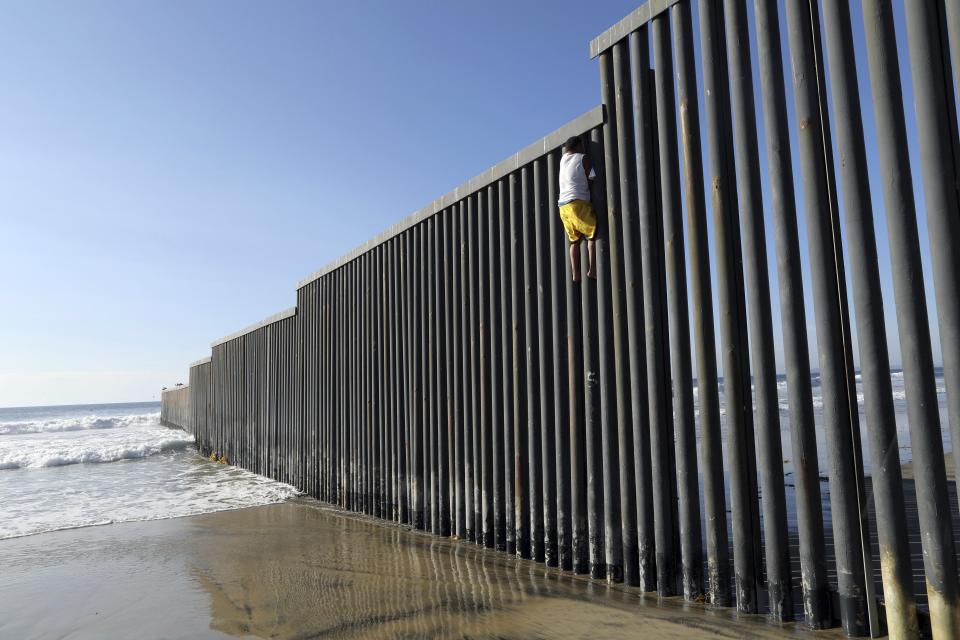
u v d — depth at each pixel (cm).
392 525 769
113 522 884
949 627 303
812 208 357
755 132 392
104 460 1764
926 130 312
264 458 1287
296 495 1056
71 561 662
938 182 308
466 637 383
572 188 499
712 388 415
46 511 997
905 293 319
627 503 468
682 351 431
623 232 474
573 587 473
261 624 443
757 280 387
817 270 356
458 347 670
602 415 489
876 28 328
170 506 1005
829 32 346
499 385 609
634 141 472
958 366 301
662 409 446
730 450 400
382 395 820
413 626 410
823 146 358
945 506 309
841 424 350
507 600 448
